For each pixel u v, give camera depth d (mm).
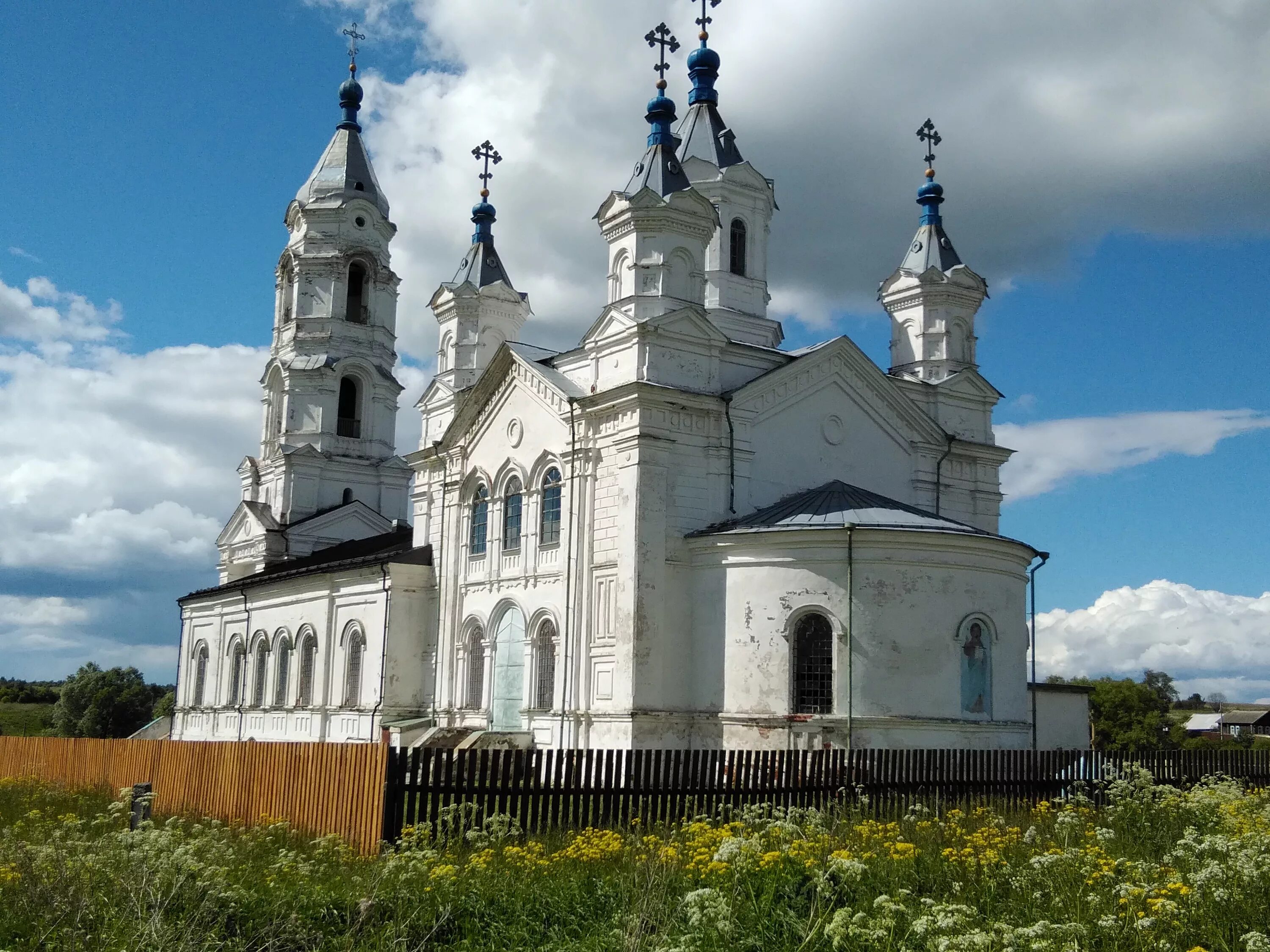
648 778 22109
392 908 14320
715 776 22750
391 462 65375
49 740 36844
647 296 38469
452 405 49094
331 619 51156
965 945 10695
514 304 51500
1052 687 44562
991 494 44688
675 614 36094
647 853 16203
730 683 34844
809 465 39562
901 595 33594
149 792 22094
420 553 47562
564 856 17078
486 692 42844
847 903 13625
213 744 26047
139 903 13234
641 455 36062
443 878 15227
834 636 33406
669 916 13258
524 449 42344
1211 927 11953
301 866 16562
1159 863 15773
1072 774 27781
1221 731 122938
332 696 50438
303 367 63938
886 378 41531
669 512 36406
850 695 32875
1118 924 11922
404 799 20406
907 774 25203
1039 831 19719
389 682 46062
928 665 33469
